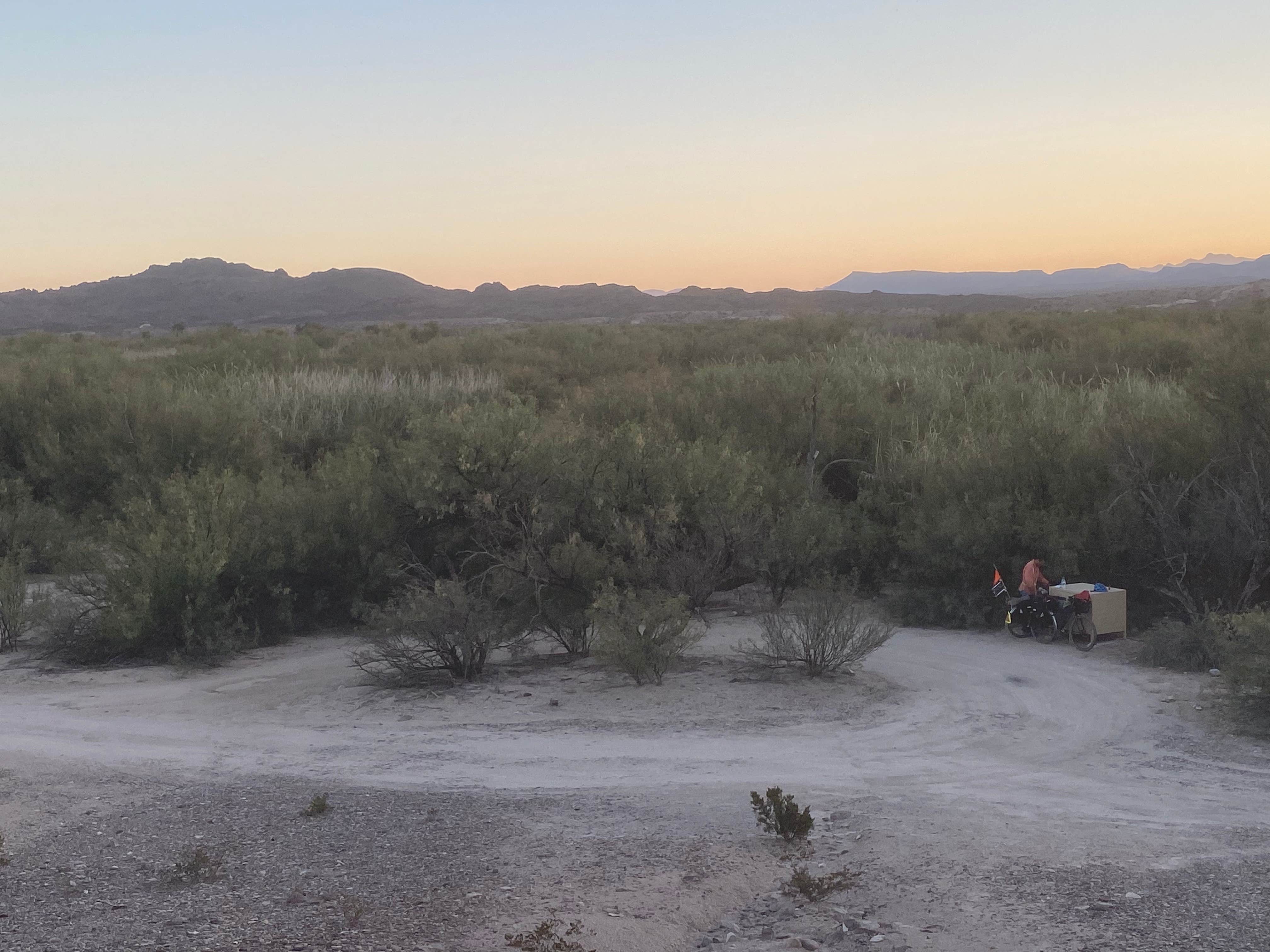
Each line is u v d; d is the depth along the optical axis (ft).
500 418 53.26
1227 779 27.20
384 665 44.09
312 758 31.58
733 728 33.50
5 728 35.76
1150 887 19.07
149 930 17.95
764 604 54.90
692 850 21.65
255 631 51.44
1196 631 40.65
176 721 36.81
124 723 36.55
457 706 37.68
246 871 21.30
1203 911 17.83
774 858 21.24
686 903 18.67
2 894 20.20
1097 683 38.58
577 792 27.02
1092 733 32.27
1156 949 16.22
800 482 64.18
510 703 37.68
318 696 40.19
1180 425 52.80
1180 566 47.19
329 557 55.06
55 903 19.63
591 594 47.44
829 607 41.81
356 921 18.11
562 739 32.76
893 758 29.99
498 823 24.27
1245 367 48.88
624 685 39.50
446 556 55.42
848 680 39.63
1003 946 16.57
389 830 23.97
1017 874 19.90
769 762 29.63
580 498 52.34
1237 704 32.45
